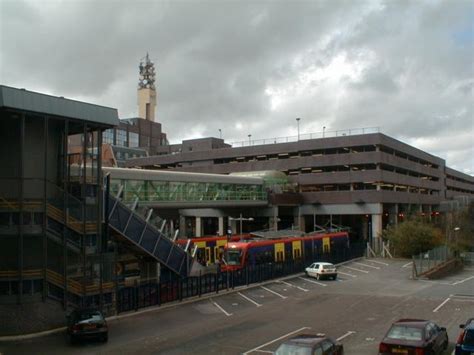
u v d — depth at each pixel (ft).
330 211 264.11
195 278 121.60
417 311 99.96
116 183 176.24
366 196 254.27
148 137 558.15
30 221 89.86
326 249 205.36
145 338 82.17
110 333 86.22
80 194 99.45
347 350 70.23
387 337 59.98
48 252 96.02
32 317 87.71
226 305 111.14
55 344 80.02
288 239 178.40
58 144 100.73
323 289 133.90
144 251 117.70
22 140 88.69
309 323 90.38
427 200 323.16
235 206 233.35
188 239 155.63
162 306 109.40
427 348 57.82
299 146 278.67
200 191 213.25
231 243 158.30
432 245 217.97
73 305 93.86
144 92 592.60
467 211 301.22
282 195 258.37
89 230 98.53
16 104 85.87
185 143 371.97
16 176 93.91
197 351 72.95
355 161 260.83
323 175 270.05
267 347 73.82
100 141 102.01
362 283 145.38
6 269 89.86
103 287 99.04
